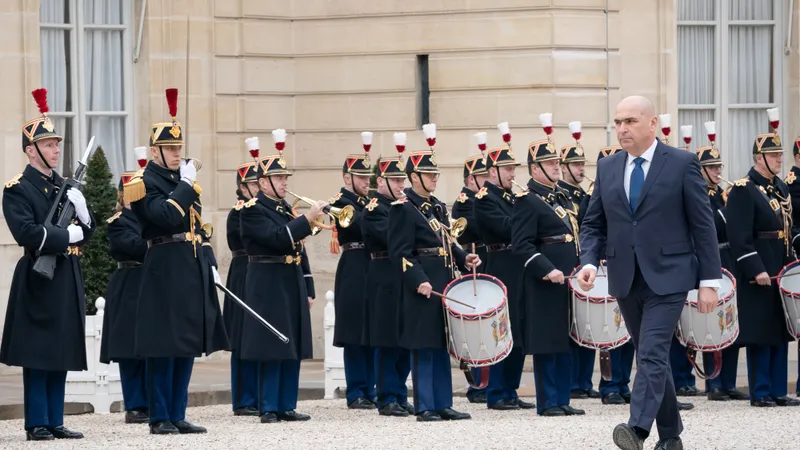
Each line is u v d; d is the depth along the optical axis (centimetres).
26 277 2312
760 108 3947
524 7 3659
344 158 3809
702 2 3925
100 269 3388
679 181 1969
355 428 2389
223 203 3775
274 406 2602
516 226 2677
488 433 2252
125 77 3766
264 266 2622
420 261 2553
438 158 3725
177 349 2361
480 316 2491
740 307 2748
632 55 3712
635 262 1975
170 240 2394
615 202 1992
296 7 3834
